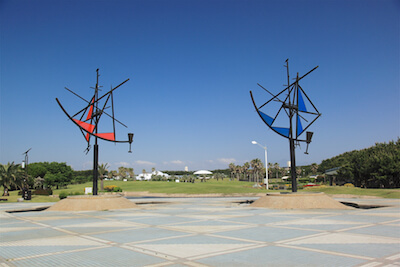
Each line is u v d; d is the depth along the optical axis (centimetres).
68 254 868
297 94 2608
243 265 732
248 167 14500
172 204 2836
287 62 2614
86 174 12231
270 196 2425
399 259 771
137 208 2431
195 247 938
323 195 2355
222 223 1480
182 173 16338
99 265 747
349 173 7256
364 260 764
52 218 1827
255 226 1370
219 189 6044
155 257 819
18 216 1969
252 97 2419
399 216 1689
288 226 1359
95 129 2577
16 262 791
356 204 2547
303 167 15662
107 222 1588
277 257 804
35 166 8712
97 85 2636
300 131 2609
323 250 879
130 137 2589
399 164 5728
